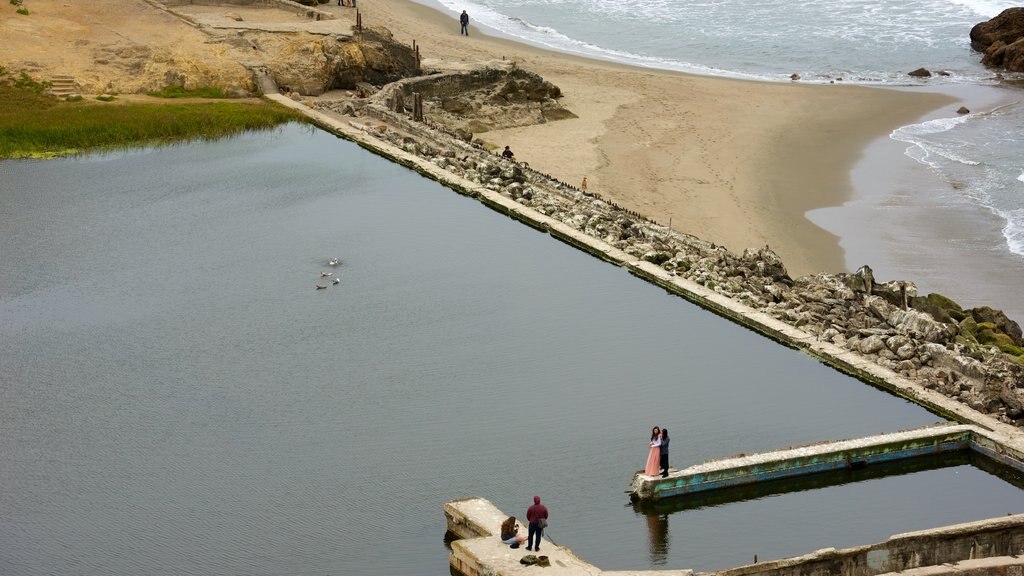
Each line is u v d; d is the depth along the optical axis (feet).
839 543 134.10
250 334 185.78
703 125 311.68
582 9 450.71
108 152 276.21
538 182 252.83
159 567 129.39
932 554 122.83
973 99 342.23
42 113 287.28
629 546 132.26
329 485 144.25
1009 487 147.54
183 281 206.18
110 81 308.19
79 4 341.82
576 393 165.48
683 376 171.22
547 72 354.54
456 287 202.28
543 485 143.13
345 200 244.63
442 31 397.60
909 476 150.00
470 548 125.08
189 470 148.36
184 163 267.80
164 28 331.36
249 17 351.46
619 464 147.64
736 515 139.64
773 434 155.12
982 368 167.84
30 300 199.31
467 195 248.11
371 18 396.37
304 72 316.81
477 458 149.07
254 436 155.74
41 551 132.57
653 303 196.75
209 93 309.63
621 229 226.58
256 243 222.48
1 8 331.36
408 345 181.06
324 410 162.20
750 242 237.86
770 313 189.88
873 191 268.00
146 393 168.14
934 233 245.65
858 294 201.57
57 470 148.87
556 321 189.26
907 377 170.40
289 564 129.49
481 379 169.99
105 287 204.13
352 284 203.82
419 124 290.76
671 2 462.19
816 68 375.04
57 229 229.86
